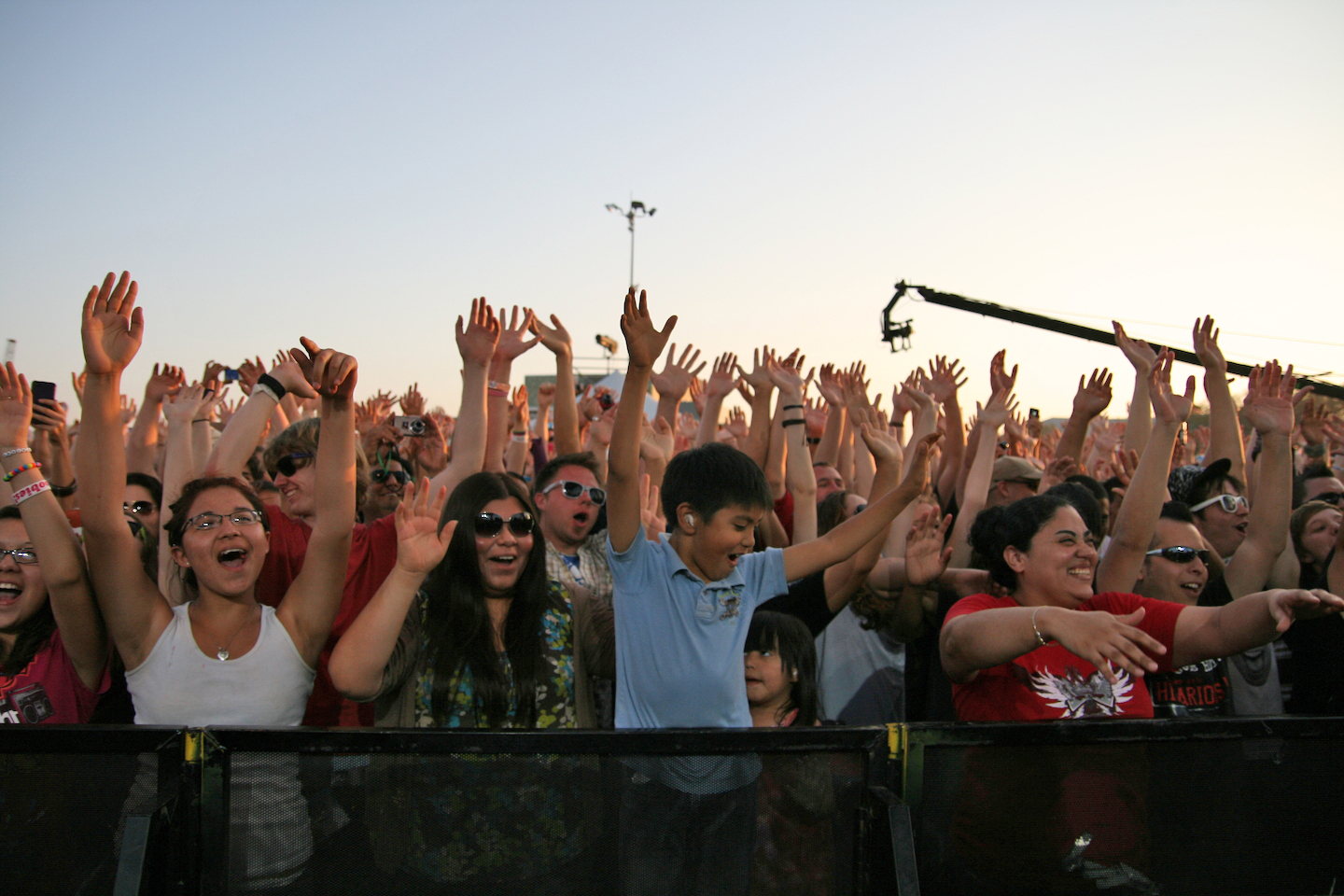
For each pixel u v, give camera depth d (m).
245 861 1.84
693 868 1.91
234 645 2.71
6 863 1.81
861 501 4.67
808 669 3.19
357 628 2.46
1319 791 2.12
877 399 6.49
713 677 2.62
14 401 2.73
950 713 3.71
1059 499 3.03
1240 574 3.90
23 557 3.02
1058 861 2.00
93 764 1.83
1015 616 2.34
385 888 1.86
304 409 7.89
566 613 3.12
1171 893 2.04
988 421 5.36
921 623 3.90
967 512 4.99
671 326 2.59
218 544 2.65
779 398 5.67
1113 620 2.15
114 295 2.62
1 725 1.82
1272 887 2.08
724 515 2.60
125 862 1.65
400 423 5.66
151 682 2.63
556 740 1.89
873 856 1.91
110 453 2.58
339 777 1.87
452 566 2.87
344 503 2.67
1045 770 2.01
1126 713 2.79
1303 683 3.71
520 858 1.88
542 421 8.16
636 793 1.91
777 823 1.93
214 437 6.41
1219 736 2.08
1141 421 5.30
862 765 1.96
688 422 9.81
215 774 1.84
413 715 2.77
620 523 2.71
